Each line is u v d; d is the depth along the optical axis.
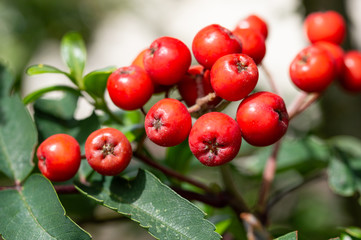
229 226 0.19
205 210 0.21
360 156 0.22
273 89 0.19
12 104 0.17
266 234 0.17
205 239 0.14
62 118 0.18
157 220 0.15
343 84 0.20
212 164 0.15
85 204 0.19
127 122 0.19
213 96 0.15
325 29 0.20
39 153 0.15
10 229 0.15
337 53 0.19
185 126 0.15
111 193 0.15
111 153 0.15
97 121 0.17
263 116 0.15
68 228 0.15
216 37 0.15
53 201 0.15
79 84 0.17
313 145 0.22
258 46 0.16
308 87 0.18
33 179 0.15
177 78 0.16
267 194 0.18
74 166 0.15
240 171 0.22
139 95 0.16
